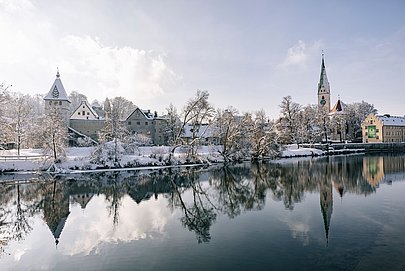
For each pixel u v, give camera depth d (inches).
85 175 1910.7
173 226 834.2
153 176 1873.8
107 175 1913.1
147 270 555.2
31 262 617.6
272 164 2423.7
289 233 739.4
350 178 1630.2
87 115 3988.7
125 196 1299.2
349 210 941.2
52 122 2090.3
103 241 724.7
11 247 705.6
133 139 2620.6
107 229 823.7
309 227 783.7
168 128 3678.6
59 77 3683.6
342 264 553.3
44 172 1971.0
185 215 957.2
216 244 678.5
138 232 787.4
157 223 870.4
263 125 2962.6
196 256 612.7
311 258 583.5
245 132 2792.8
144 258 611.8
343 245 645.3
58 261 617.3
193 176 1861.5
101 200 1221.7
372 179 1581.0
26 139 2479.1
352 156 3206.2
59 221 919.0
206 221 876.0
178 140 2466.8
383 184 1418.6
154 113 4119.1
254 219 876.6
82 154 2551.7
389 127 4921.3
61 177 1828.2
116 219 927.0
